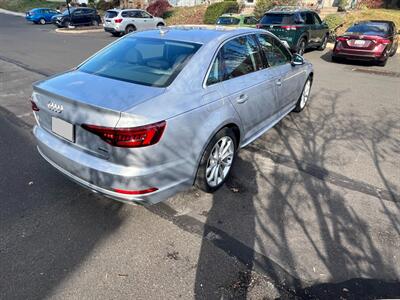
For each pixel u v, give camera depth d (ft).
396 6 69.82
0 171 12.44
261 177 12.59
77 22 87.61
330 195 11.50
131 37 12.32
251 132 13.32
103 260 8.44
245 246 9.04
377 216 10.42
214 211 10.49
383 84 27.76
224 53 11.22
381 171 13.23
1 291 7.49
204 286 7.75
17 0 166.91
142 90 9.02
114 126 7.86
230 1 81.15
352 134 16.90
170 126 8.55
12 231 9.36
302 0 75.61
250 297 7.48
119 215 10.17
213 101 10.18
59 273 8.02
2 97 21.85
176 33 11.89
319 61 39.04
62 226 9.63
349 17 61.36
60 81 10.03
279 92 15.05
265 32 14.47
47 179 11.98
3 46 47.34
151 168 8.42
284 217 10.29
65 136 9.18
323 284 7.88
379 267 8.43
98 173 8.41
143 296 7.46
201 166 10.27
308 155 14.51
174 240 9.19
